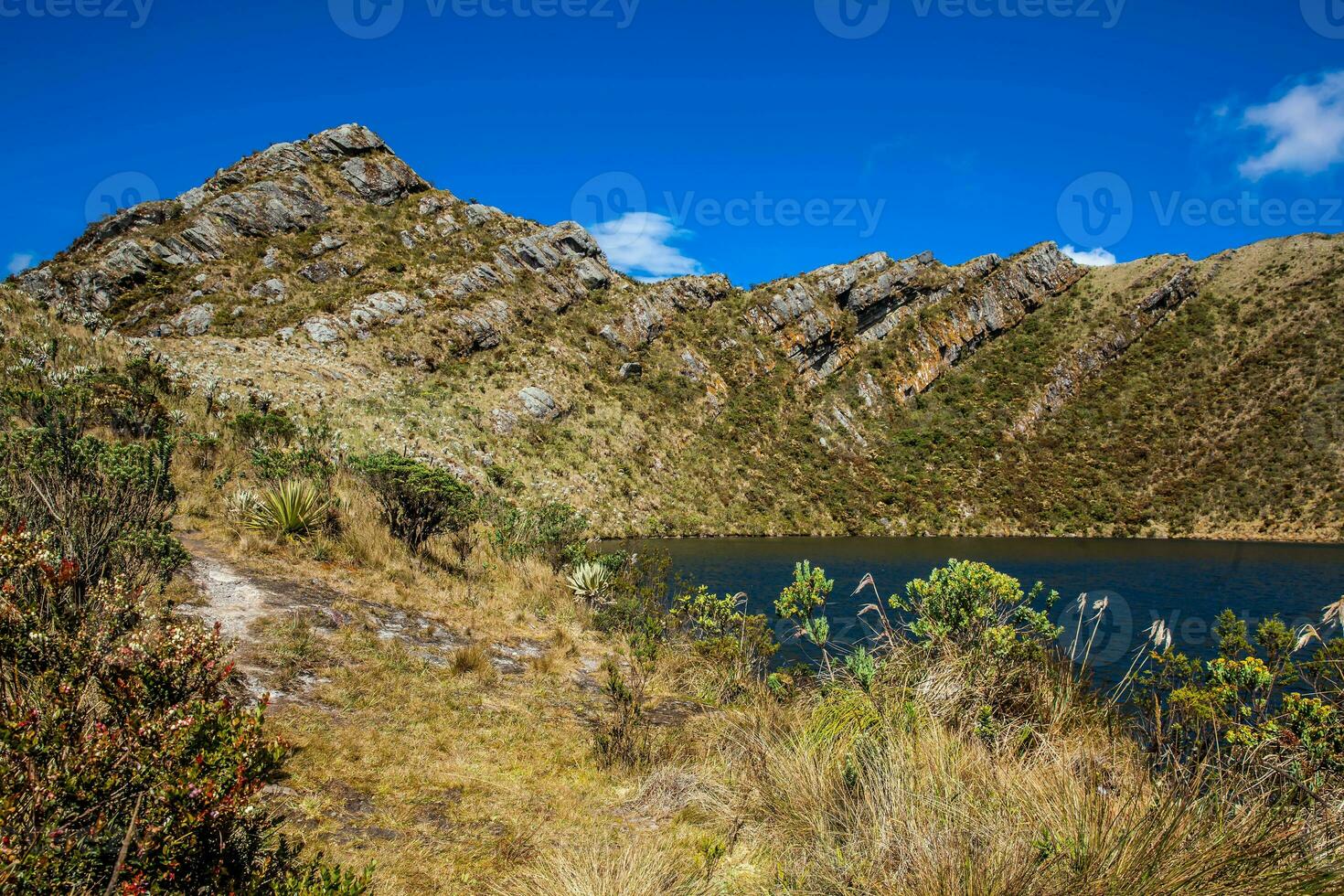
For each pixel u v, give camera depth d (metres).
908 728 4.03
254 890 2.26
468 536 13.41
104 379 15.45
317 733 4.49
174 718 2.36
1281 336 87.62
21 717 2.16
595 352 69.81
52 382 16.25
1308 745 3.30
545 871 3.23
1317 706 3.47
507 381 56.97
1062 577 32.91
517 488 43.06
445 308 60.91
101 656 2.72
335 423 34.19
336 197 72.44
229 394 23.62
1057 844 2.69
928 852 2.73
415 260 68.81
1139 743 3.89
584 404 60.50
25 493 5.84
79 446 7.45
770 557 38.09
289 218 65.69
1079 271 117.62
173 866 2.06
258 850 2.63
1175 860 2.40
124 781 2.18
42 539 3.37
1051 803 3.04
